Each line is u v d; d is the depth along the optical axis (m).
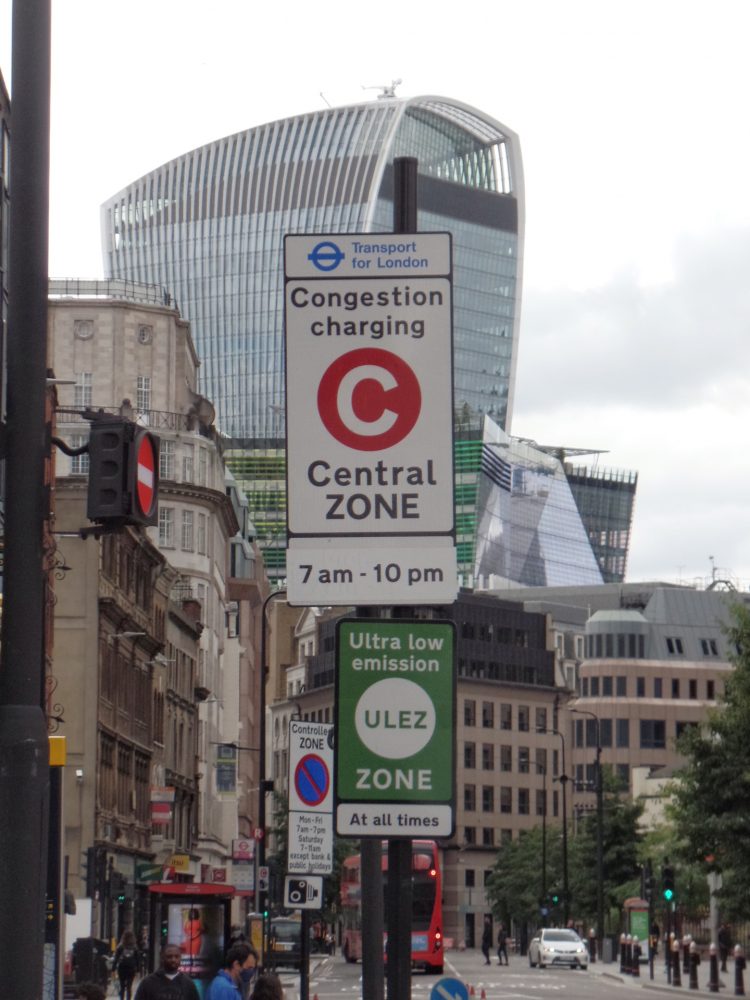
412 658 14.02
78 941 57.12
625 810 162.12
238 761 184.12
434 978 100.44
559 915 178.50
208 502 156.62
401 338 14.22
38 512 14.21
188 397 163.62
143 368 158.25
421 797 13.91
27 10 14.59
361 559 14.02
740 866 69.88
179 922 53.06
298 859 34.44
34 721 13.94
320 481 14.09
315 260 14.27
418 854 101.81
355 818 13.88
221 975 31.30
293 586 14.02
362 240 14.27
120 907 104.06
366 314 14.22
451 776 13.94
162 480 153.12
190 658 140.38
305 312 14.24
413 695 14.00
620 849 161.00
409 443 14.11
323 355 14.21
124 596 107.12
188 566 153.75
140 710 114.69
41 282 14.42
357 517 14.05
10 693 13.97
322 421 14.16
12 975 13.62
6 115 57.31
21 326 14.36
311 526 14.07
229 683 175.75
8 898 13.70
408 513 14.05
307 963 37.31
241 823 188.38
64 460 141.88
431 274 14.24
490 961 151.38
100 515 15.03
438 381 14.19
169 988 30.97
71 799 95.69
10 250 14.46
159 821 115.25
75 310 157.38
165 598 124.75
